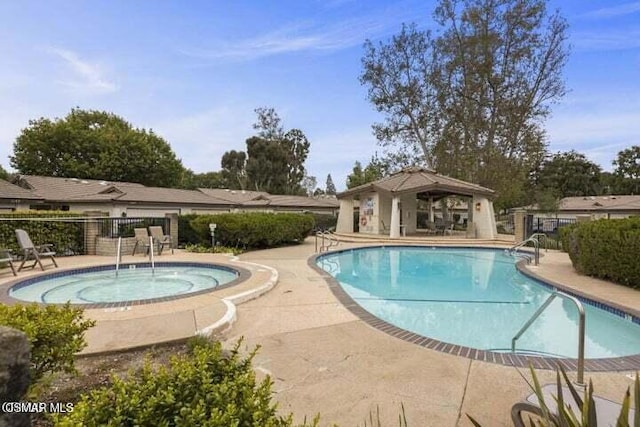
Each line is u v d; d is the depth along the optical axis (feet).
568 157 178.70
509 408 11.53
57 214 47.96
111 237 48.32
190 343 15.84
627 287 29.43
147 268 40.16
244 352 15.84
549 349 19.17
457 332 21.99
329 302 24.39
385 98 99.76
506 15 86.43
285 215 63.26
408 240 67.41
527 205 118.52
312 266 39.81
